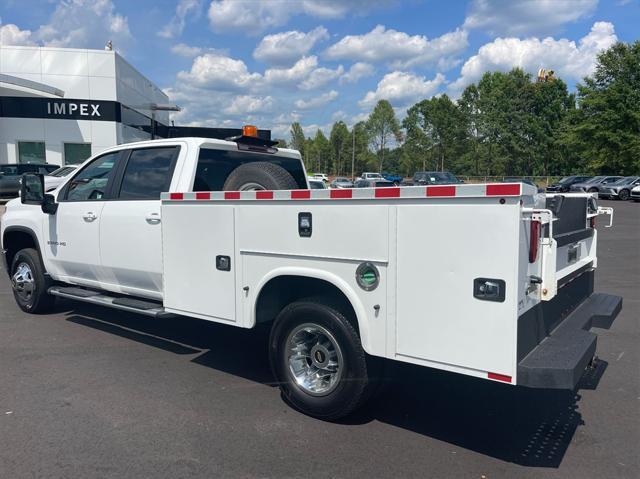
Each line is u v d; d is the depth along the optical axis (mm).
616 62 48344
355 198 3457
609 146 48656
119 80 27875
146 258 5074
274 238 3922
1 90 26031
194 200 4438
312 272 3705
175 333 6156
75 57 26656
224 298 4312
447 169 71000
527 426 3900
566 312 3975
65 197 6176
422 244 3182
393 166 88438
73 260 5984
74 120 26984
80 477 3164
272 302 4199
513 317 2889
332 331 3746
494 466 3326
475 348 3033
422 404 4293
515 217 2842
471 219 2988
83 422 3877
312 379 4008
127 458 3381
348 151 96375
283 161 6266
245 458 3398
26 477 3154
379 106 86562
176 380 4715
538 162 67625
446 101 69562
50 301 6797
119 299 5434
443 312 3133
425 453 3482
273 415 4027
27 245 7207
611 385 4684
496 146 65875
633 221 20688
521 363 2969
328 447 3549
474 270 2998
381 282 3387
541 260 3244
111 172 5672
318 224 3660
